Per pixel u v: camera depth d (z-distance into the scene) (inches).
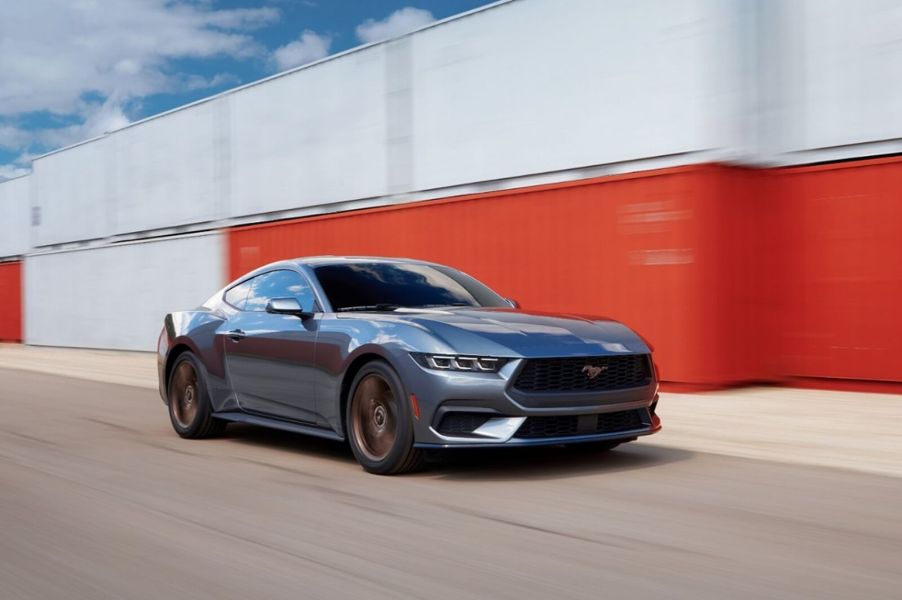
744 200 385.4
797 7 382.3
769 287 387.9
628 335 205.0
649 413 205.5
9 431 277.1
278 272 245.3
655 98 428.1
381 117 593.3
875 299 358.0
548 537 142.2
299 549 137.6
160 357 271.4
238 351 240.5
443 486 183.0
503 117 506.3
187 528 152.1
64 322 948.0
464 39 531.5
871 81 361.4
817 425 274.4
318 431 216.4
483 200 467.5
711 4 403.5
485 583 119.3
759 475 192.9
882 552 131.7
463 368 183.6
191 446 244.8
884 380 356.2
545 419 186.1
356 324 205.9
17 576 127.9
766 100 389.1
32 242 1052.5
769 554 130.9
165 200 821.2
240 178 727.1
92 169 936.9
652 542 138.4
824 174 372.5
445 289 236.4
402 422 189.0
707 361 370.9
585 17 462.0
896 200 351.9
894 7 354.9
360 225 550.6
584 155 460.4
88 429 281.7
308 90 657.0
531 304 440.8
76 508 168.9
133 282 823.1
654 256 386.0
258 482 190.7
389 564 128.8
